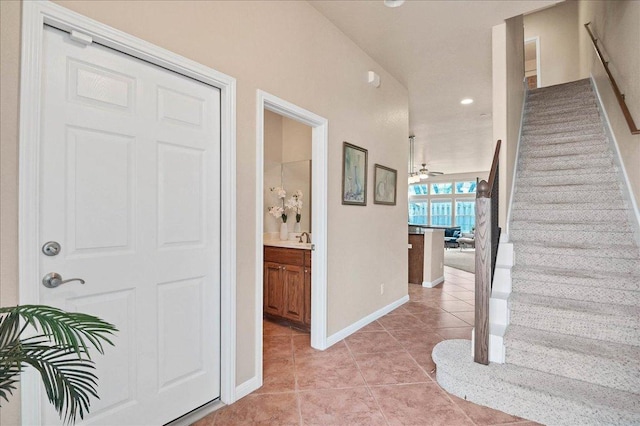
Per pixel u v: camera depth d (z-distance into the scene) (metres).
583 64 5.18
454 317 3.62
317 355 2.64
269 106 2.27
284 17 2.32
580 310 2.14
